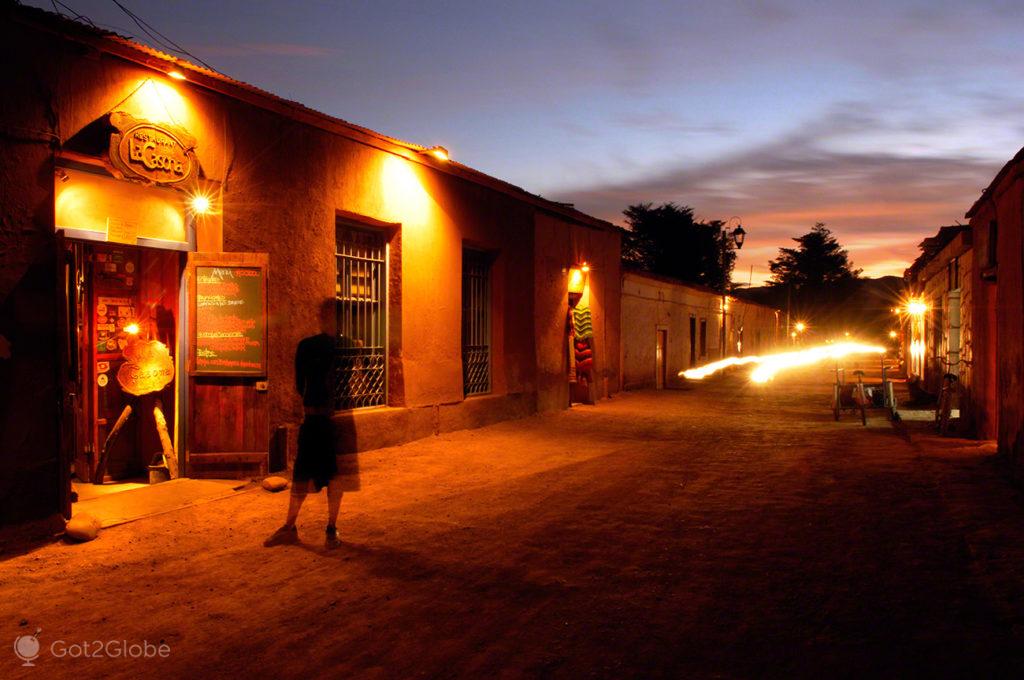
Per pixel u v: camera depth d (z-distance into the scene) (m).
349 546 6.41
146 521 7.11
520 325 15.66
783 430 14.52
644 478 9.30
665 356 28.17
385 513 7.54
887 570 5.71
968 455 10.78
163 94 7.93
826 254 94.50
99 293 8.90
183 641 4.49
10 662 4.21
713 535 6.73
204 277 8.55
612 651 4.32
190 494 8.00
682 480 9.18
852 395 16.53
